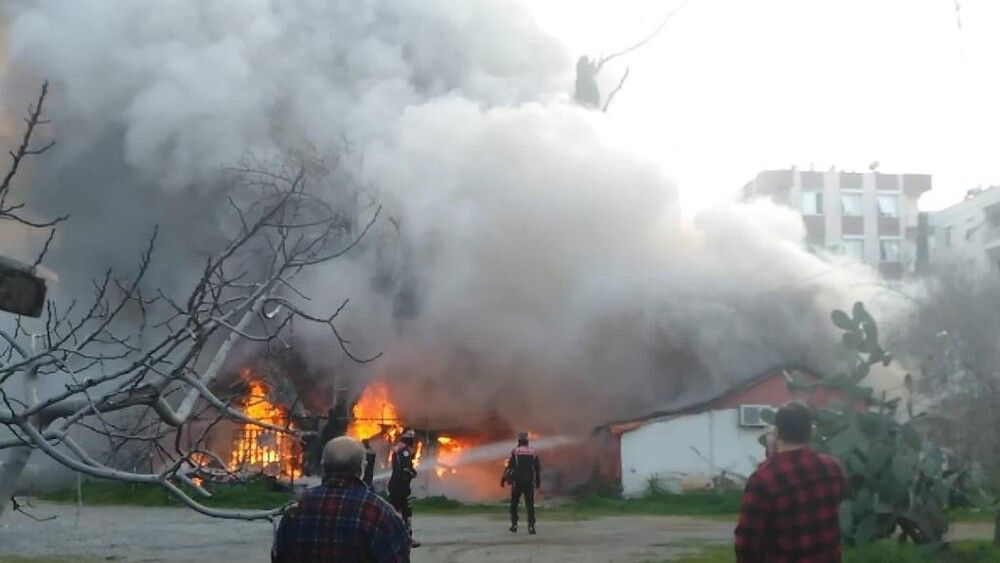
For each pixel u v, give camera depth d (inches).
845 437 407.2
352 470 172.4
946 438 451.2
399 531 169.3
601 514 808.3
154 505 786.8
